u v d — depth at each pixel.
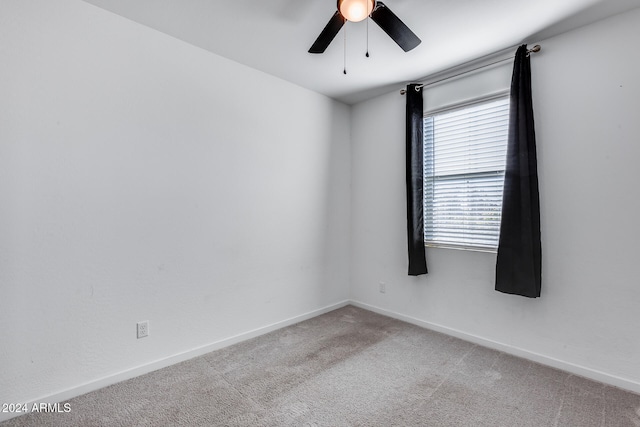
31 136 1.69
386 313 3.30
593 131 2.05
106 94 1.94
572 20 2.01
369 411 1.75
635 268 1.92
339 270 3.56
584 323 2.10
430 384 2.01
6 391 1.64
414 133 2.92
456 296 2.77
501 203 2.50
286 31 2.14
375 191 3.40
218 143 2.48
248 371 2.17
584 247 2.10
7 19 1.63
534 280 2.19
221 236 2.52
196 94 2.35
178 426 1.62
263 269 2.82
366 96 3.38
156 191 2.16
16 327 1.67
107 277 1.96
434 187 2.96
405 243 3.14
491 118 2.57
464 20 2.00
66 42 1.80
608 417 1.68
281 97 2.93
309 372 2.15
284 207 2.98
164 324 2.21
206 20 2.03
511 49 2.38
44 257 1.74
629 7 1.88
